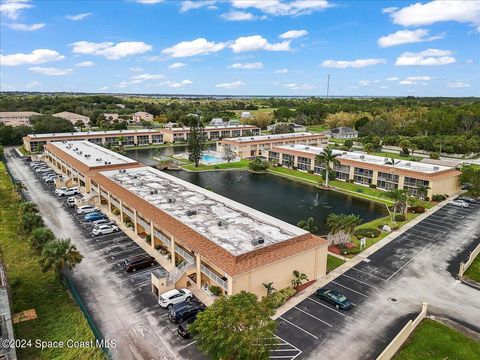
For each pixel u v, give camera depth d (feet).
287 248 123.03
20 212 188.14
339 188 275.39
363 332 103.14
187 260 131.75
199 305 111.14
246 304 81.25
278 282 120.06
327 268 141.69
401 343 97.76
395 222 195.72
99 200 213.25
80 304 111.96
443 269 142.20
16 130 442.09
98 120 602.03
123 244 160.76
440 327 105.91
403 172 254.68
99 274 134.41
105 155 274.36
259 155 413.18
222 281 112.98
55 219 189.78
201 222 141.28
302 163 338.54
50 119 495.41
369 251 158.20
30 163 333.83
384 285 129.59
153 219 149.69
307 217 208.33
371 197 252.21
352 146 467.11
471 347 97.35
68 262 120.88
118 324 105.29
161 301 114.01
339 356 93.09
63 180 249.14
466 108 645.10
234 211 155.84
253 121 651.66
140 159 380.58
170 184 196.44
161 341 98.12
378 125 558.56
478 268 142.72
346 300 115.44
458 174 260.42
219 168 347.15
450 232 182.09
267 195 256.11
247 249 116.98
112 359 90.38
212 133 515.50
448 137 452.35
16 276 132.26
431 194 239.71
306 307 115.03
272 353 93.76
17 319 106.32
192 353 93.50
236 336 75.10
